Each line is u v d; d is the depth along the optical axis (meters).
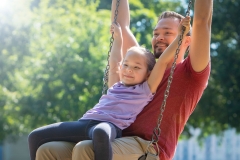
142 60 6.96
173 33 7.38
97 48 24.22
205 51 6.76
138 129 6.78
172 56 6.76
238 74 25.81
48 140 6.73
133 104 6.81
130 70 6.93
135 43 8.00
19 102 24.00
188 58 6.93
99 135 6.20
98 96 23.56
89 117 6.73
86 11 25.28
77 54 23.97
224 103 26.27
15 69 23.64
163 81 6.98
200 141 29.86
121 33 7.72
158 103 6.86
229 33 26.81
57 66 23.67
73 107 23.61
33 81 23.75
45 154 6.62
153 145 6.68
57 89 23.64
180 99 6.87
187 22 6.69
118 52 7.66
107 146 6.21
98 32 24.64
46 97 23.98
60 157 6.62
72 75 23.66
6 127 26.42
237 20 26.91
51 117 24.08
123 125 6.70
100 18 25.77
